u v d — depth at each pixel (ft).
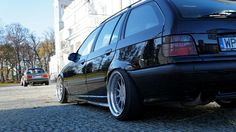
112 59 14.85
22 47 234.99
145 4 13.82
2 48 224.33
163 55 11.62
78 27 129.18
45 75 80.38
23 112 18.66
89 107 19.94
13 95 35.55
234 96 11.91
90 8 116.98
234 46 12.00
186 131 11.60
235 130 11.62
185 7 12.30
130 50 13.52
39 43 248.32
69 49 144.77
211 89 11.44
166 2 12.59
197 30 11.66
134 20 14.20
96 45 17.79
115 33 15.56
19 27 232.53
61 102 23.04
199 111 15.61
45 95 32.89
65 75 21.93
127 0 95.40
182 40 11.47
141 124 13.14
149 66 12.20
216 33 11.85
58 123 14.49
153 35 12.28
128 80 13.25
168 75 11.39
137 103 13.16
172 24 11.69
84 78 18.38
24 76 80.02
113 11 107.14
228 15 12.32
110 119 14.80
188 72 11.19
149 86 12.30
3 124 14.73
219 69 11.46
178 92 11.34
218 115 14.51
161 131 11.75
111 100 14.99
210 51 11.62
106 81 15.43
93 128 12.96
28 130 13.16
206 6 12.64
